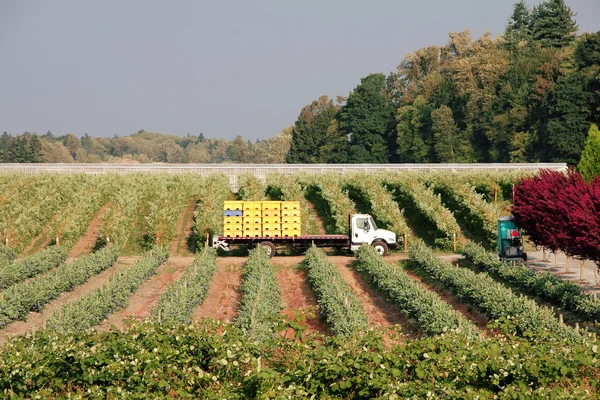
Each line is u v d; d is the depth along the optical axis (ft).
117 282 226.58
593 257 221.05
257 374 111.14
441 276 245.86
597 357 125.70
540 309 178.40
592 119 647.97
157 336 129.39
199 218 356.59
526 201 279.08
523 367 118.73
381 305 229.25
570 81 646.33
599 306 187.93
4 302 197.47
